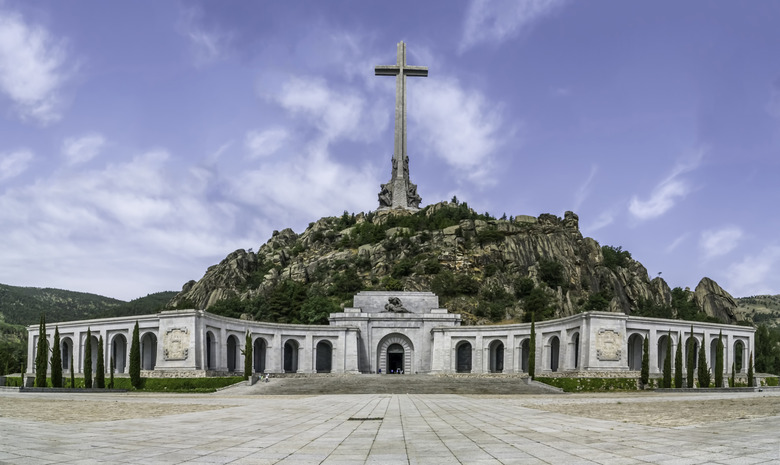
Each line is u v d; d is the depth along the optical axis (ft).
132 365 274.16
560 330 328.08
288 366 378.94
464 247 568.41
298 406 158.81
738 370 374.02
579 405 157.38
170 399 194.59
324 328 366.84
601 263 581.12
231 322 327.47
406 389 266.77
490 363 370.53
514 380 289.53
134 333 277.23
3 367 411.34
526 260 562.25
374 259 556.92
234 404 167.63
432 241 572.51
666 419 106.42
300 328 361.71
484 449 72.95
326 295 507.71
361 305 406.41
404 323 391.24
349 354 368.48
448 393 258.57
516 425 101.04
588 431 89.10
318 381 282.77
